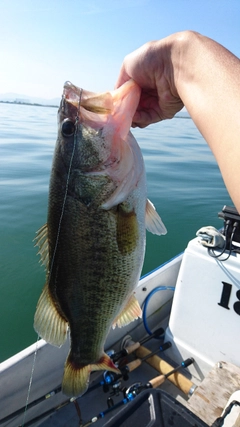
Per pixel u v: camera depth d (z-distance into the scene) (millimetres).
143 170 431
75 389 436
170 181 2662
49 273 416
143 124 451
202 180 2742
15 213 1932
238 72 234
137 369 830
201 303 755
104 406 737
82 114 406
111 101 409
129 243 413
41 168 2881
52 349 706
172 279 1026
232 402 531
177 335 811
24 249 1562
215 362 746
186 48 287
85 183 400
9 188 2328
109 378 727
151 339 919
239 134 204
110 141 401
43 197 2180
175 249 1582
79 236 406
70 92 415
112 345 857
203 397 652
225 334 721
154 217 448
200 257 742
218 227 1838
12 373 639
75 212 403
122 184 405
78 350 442
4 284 1326
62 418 712
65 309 427
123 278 421
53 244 414
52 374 719
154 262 1466
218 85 235
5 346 1056
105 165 400
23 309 1216
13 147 3740
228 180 205
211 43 274
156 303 969
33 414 692
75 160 402
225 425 506
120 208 404
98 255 408
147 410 450
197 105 246
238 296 688
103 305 424
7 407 641
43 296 418
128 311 458
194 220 1927
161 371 779
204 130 235
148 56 338
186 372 800
